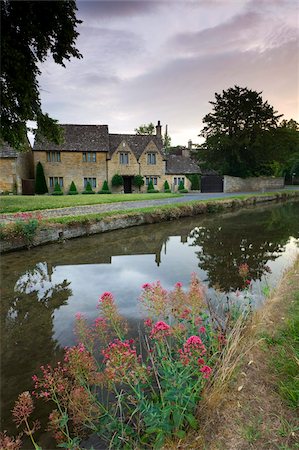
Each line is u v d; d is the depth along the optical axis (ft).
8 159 86.22
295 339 10.12
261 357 9.41
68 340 14.78
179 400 6.98
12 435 8.89
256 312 13.02
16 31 38.83
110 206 54.95
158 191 110.22
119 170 106.63
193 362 7.83
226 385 7.85
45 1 36.63
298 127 164.55
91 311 18.30
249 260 29.50
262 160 123.34
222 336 9.84
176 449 6.50
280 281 17.98
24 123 48.96
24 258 30.32
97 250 34.55
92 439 8.27
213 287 21.18
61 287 22.85
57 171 100.99
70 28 40.91
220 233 44.88
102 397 9.39
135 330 14.64
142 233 44.62
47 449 8.39
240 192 116.47
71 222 38.93
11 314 18.28
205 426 6.94
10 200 57.47
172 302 11.28
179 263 29.12
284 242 37.70
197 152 123.75
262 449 6.18
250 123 118.52
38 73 44.57
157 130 120.47
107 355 7.88
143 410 7.24
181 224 52.65
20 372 12.29
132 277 24.94
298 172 170.50
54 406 10.07
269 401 7.51
